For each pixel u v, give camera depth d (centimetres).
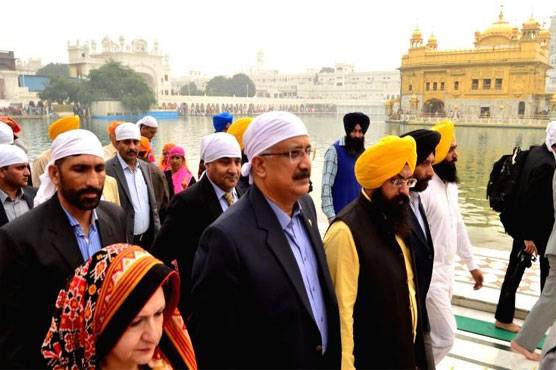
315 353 158
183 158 547
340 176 400
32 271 179
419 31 5478
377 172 188
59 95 5675
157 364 128
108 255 117
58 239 189
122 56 7181
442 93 5300
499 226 831
